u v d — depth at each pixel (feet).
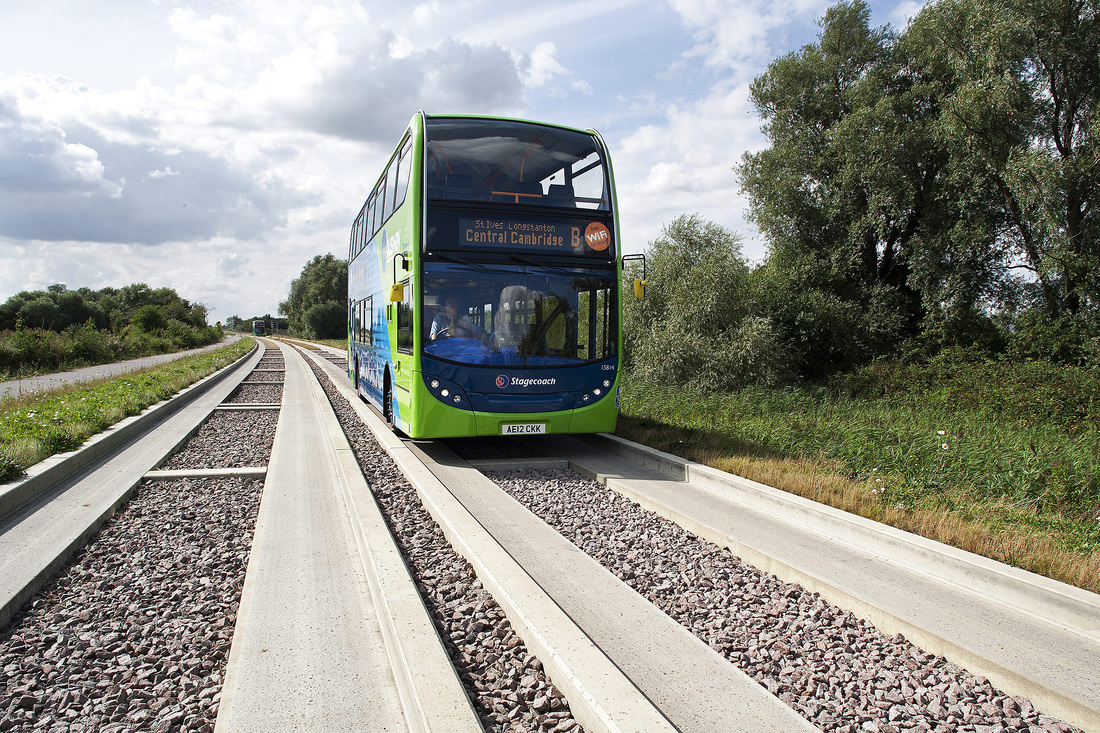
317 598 14.79
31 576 15.66
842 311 75.10
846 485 23.57
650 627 13.62
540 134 31.42
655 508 23.25
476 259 29.91
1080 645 12.81
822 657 12.89
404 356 32.32
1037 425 43.65
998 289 71.00
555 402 30.42
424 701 9.88
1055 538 18.07
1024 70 64.64
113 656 12.48
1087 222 61.31
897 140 71.15
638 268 70.54
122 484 25.34
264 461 30.81
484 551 17.03
